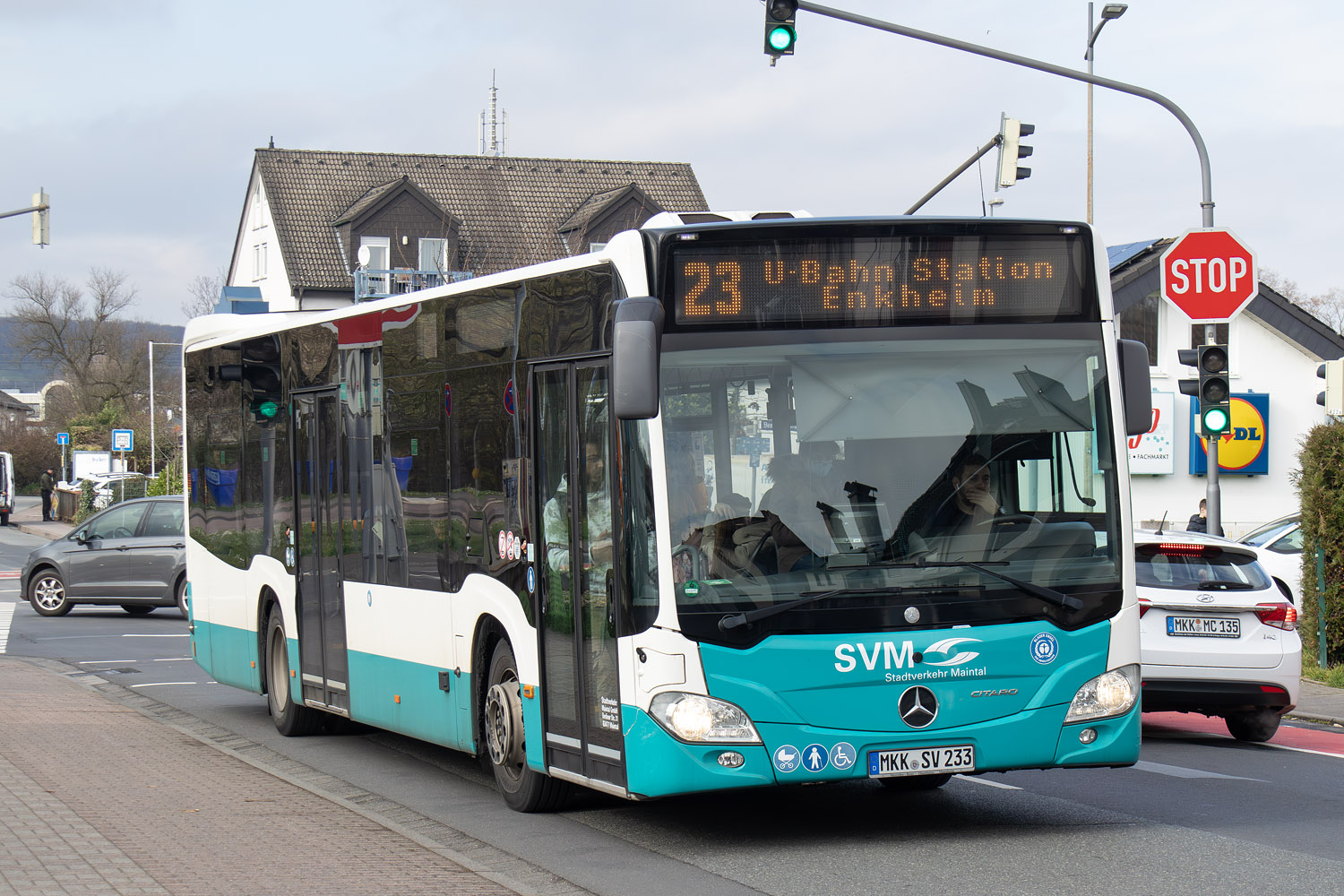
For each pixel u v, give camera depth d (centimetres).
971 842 1072
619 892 926
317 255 7812
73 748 1517
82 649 2836
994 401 1049
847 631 995
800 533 1005
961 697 1010
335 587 1554
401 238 7806
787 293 1031
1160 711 1680
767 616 987
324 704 1591
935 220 1055
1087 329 1077
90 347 13600
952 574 1017
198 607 1991
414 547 1371
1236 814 1183
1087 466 1061
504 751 1208
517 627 1180
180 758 1463
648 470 1000
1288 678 1636
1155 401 4478
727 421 1009
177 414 10375
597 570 1064
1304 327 4494
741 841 1087
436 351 1331
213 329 1991
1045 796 1278
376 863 977
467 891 901
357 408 1500
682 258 1020
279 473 1711
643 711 997
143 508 3550
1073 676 1034
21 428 14538
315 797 1237
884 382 1034
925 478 1027
